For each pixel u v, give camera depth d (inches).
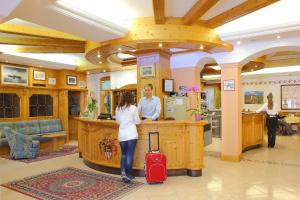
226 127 222.1
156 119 182.1
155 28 168.6
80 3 140.1
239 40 195.9
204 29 177.5
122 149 160.9
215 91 520.1
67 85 341.7
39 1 108.6
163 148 172.7
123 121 159.3
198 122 171.3
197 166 173.0
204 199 134.2
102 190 147.9
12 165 210.8
